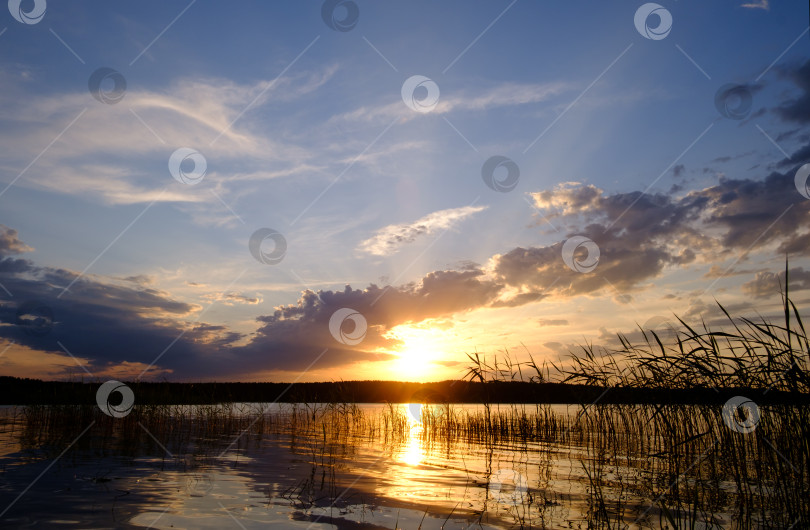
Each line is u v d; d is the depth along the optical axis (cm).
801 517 477
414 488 579
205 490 543
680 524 451
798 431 575
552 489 585
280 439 1093
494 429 1245
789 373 545
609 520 456
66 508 457
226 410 1480
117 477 609
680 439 758
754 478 657
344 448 949
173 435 1117
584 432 1182
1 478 600
